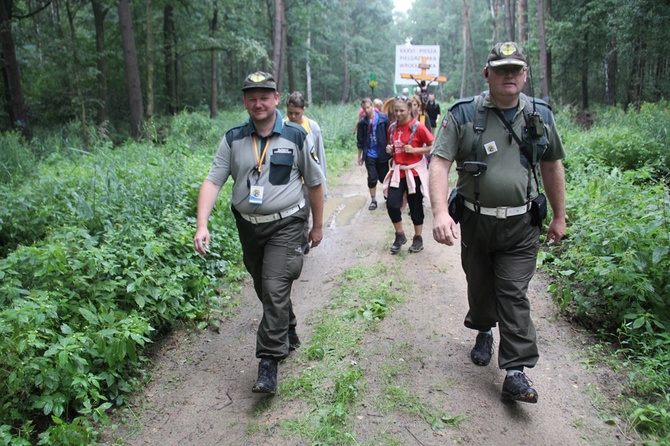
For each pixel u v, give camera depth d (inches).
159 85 1037.2
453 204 125.0
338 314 173.9
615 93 1079.0
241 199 131.0
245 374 142.8
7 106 743.1
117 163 311.4
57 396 116.7
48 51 752.3
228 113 951.6
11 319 118.0
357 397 127.0
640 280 148.9
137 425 122.0
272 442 113.7
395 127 229.1
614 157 340.5
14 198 221.8
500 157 116.5
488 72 114.1
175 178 247.3
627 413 118.0
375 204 323.9
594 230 174.7
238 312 183.0
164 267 177.3
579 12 915.4
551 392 127.3
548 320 163.5
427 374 136.9
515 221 118.7
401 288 193.5
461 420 117.6
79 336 124.3
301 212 134.0
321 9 1181.7
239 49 888.3
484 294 131.1
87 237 163.2
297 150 132.0
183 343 161.2
